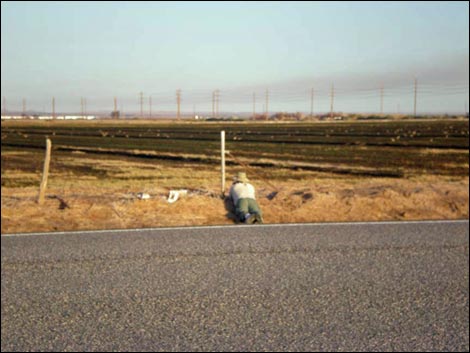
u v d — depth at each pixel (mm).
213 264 7961
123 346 5414
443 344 5477
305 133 72125
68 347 5395
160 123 143125
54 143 52219
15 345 5453
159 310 6270
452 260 8156
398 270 7668
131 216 11891
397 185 15766
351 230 10117
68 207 12523
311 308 6340
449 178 24578
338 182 22875
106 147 47375
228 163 33094
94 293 6805
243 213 11375
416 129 81438
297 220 11781
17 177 24859
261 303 6469
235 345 5438
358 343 5484
